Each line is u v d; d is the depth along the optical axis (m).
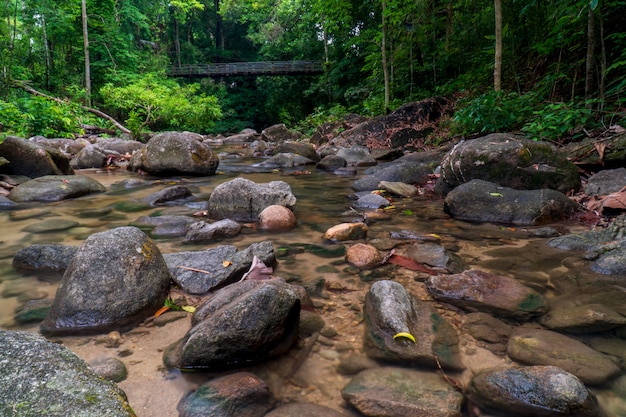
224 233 3.18
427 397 1.28
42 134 10.94
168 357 1.54
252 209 3.79
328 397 1.33
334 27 15.18
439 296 2.08
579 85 6.64
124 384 1.39
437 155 6.79
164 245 2.95
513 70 8.16
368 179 5.53
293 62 24.47
